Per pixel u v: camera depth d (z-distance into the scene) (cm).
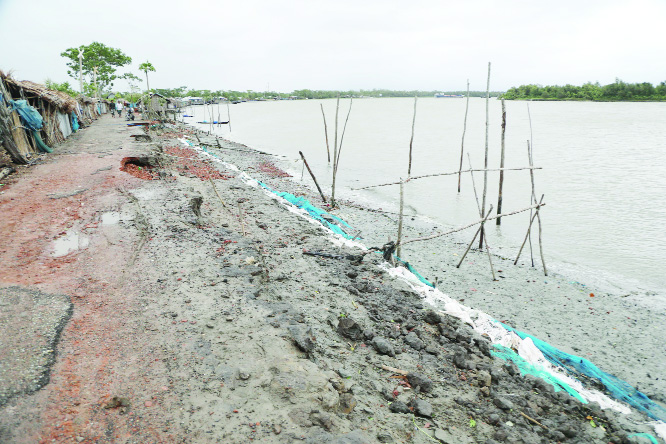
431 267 1313
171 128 4303
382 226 1673
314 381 498
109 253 814
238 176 2220
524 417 585
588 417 621
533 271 1313
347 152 3903
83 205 1105
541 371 735
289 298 802
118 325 578
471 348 741
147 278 728
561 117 7562
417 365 663
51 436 387
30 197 1159
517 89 16000
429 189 2417
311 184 2478
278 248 1117
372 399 538
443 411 560
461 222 1809
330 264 1038
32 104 1867
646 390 760
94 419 412
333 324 726
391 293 908
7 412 407
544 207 2019
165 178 1527
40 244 841
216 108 15100
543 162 3177
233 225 1255
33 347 511
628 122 6328
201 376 488
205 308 644
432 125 6819
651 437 592
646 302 1121
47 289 659
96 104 4612
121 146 2073
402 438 477
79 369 482
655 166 2895
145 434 400
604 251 1479
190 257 839
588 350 893
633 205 2017
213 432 409
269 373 504
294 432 419
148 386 465
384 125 6981
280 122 8106
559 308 1076
